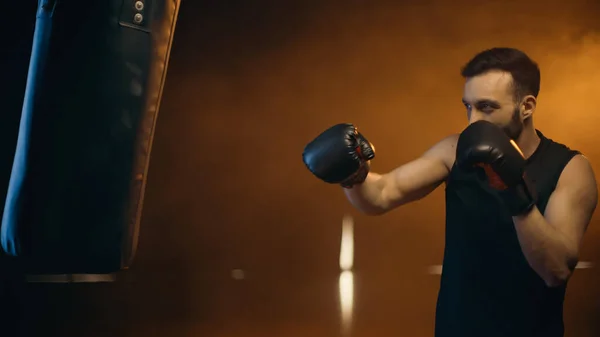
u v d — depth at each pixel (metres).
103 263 1.91
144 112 1.95
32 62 1.88
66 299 6.33
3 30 7.14
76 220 1.87
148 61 1.93
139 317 5.31
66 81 1.85
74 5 1.84
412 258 9.56
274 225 9.74
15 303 5.96
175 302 6.15
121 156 1.91
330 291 6.87
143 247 9.59
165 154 9.71
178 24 9.56
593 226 8.97
